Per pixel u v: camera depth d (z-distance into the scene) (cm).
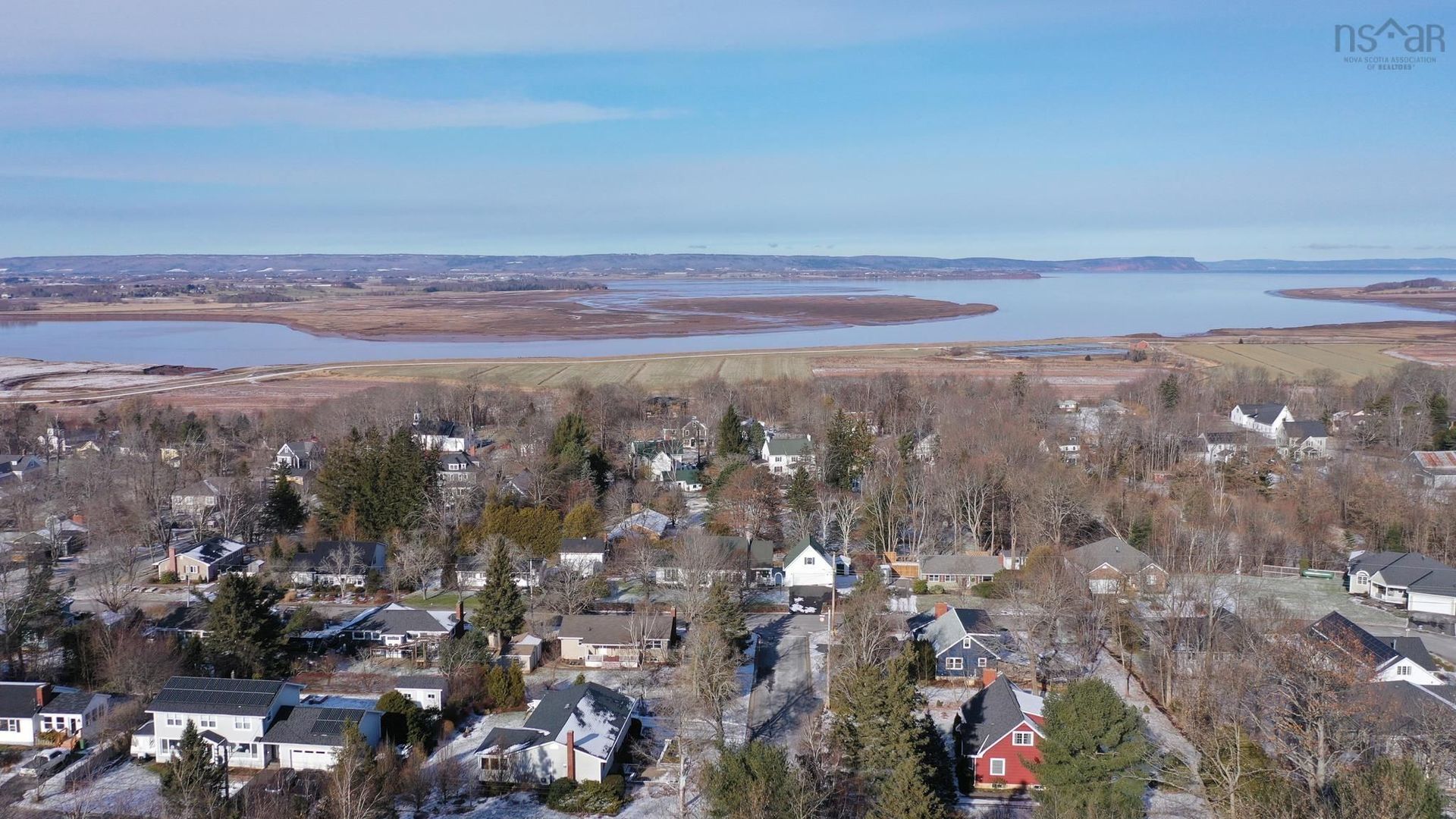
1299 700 6022
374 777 5684
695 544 9394
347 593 9719
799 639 8619
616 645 8081
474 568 9850
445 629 8231
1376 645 7362
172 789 5494
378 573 9962
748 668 7944
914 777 5088
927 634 8144
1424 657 7200
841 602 9362
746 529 11106
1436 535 10412
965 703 6644
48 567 8644
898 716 5619
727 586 8619
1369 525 10944
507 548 9412
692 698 6844
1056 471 11469
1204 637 7506
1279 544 10475
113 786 6084
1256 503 11275
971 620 7944
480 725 7000
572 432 13100
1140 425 14562
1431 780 4775
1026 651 7744
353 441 12412
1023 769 6094
